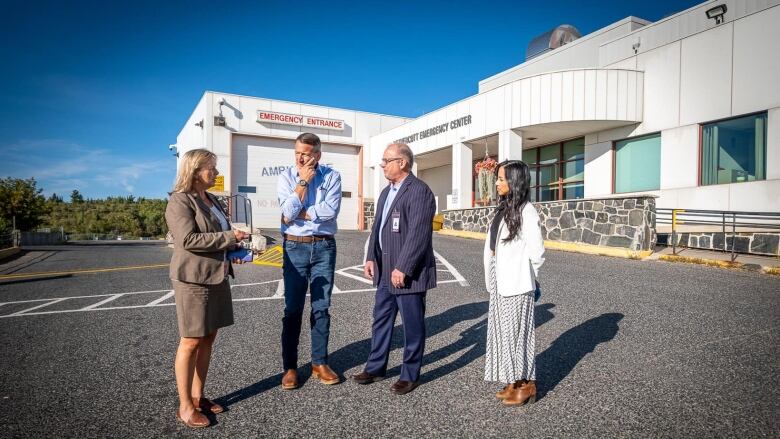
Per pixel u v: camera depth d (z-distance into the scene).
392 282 3.44
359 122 25.20
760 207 11.48
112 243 31.50
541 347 4.48
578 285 7.39
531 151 19.31
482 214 15.80
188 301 2.92
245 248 3.17
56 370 3.95
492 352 3.35
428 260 3.56
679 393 3.36
